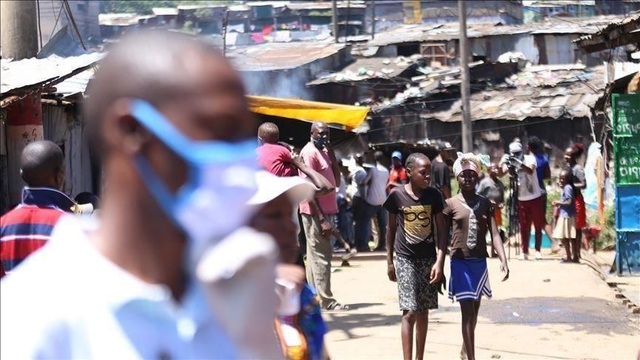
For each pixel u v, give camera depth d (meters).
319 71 46.75
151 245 1.96
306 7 73.25
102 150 1.96
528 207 20.02
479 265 10.20
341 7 71.88
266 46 51.34
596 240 21.89
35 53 15.09
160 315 1.94
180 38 1.97
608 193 25.33
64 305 1.95
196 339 1.95
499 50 48.19
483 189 20.77
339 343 11.93
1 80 11.33
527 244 20.23
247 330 1.91
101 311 1.94
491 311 14.20
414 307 9.97
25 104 13.55
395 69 46.97
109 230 1.99
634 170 17.08
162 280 1.98
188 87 1.90
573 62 47.06
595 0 62.78
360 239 22.44
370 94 46.38
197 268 1.90
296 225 3.81
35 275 1.99
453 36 49.31
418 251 9.98
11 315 1.97
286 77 45.69
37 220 6.40
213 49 1.97
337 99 46.56
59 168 6.65
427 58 49.47
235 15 71.38
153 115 1.89
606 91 19.89
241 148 1.93
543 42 47.44
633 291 15.69
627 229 17.12
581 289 16.05
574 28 47.22
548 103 42.88
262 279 1.89
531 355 11.46
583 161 41.03
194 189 1.90
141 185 1.92
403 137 44.84
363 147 23.73
